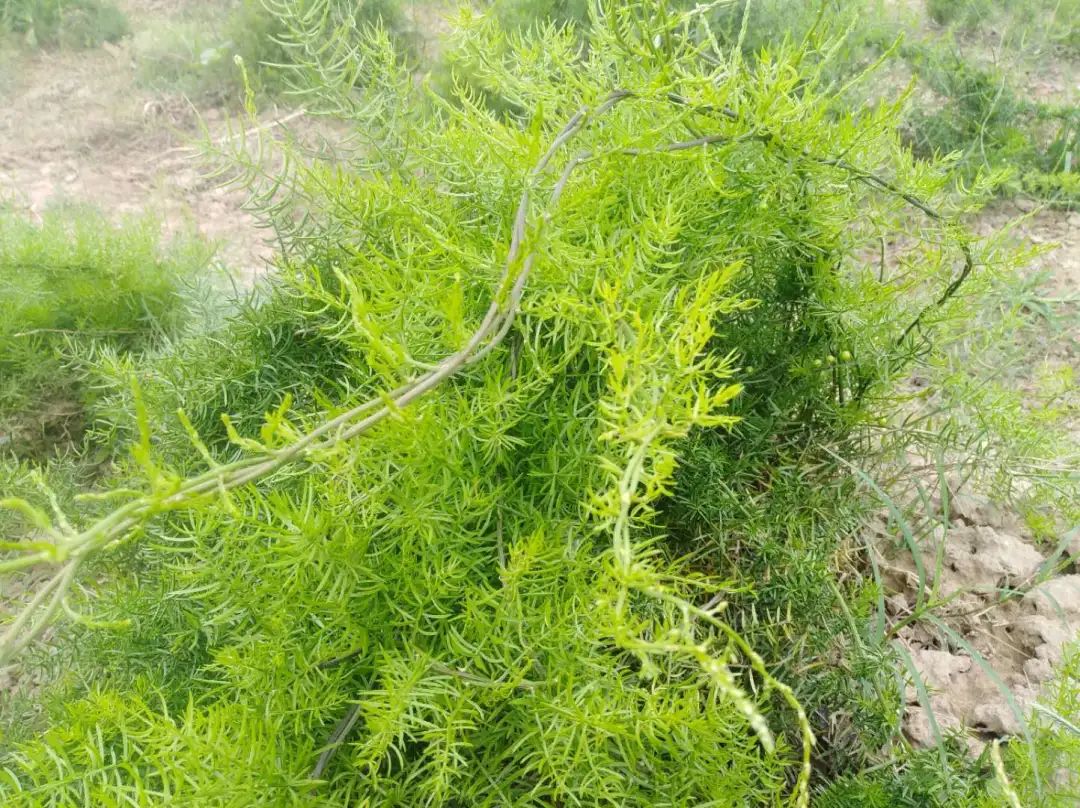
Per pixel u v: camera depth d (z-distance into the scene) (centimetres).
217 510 100
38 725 152
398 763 106
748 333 140
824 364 148
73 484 187
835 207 134
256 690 97
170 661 128
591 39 135
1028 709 150
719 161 118
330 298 114
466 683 94
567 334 105
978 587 148
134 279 248
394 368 86
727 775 102
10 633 65
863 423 159
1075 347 239
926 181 136
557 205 104
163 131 394
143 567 158
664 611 106
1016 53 353
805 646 134
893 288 147
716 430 138
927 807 122
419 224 113
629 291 103
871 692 133
